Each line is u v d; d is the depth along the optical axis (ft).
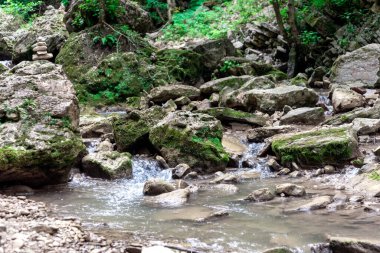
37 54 49.57
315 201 23.02
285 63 59.77
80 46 54.49
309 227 20.18
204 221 21.33
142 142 33.76
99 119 40.04
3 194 26.18
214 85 48.08
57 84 30.22
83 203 24.61
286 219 21.33
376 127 34.40
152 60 54.80
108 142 34.14
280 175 29.58
